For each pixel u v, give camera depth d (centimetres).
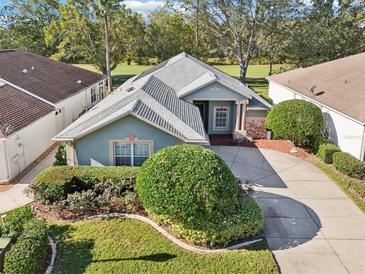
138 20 4362
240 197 1202
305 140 1994
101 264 941
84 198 1195
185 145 1123
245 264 950
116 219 1158
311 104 1978
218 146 2075
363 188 1399
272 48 4172
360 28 4519
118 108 1527
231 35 4494
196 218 996
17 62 2548
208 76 2239
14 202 1341
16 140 1584
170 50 5031
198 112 1975
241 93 2120
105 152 1432
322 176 1623
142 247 1017
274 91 3142
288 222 1202
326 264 977
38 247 914
